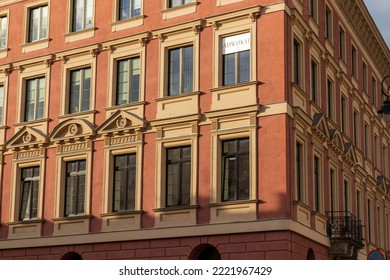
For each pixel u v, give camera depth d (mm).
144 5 35125
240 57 32031
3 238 36594
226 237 30391
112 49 35469
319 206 33875
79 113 35656
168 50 34031
